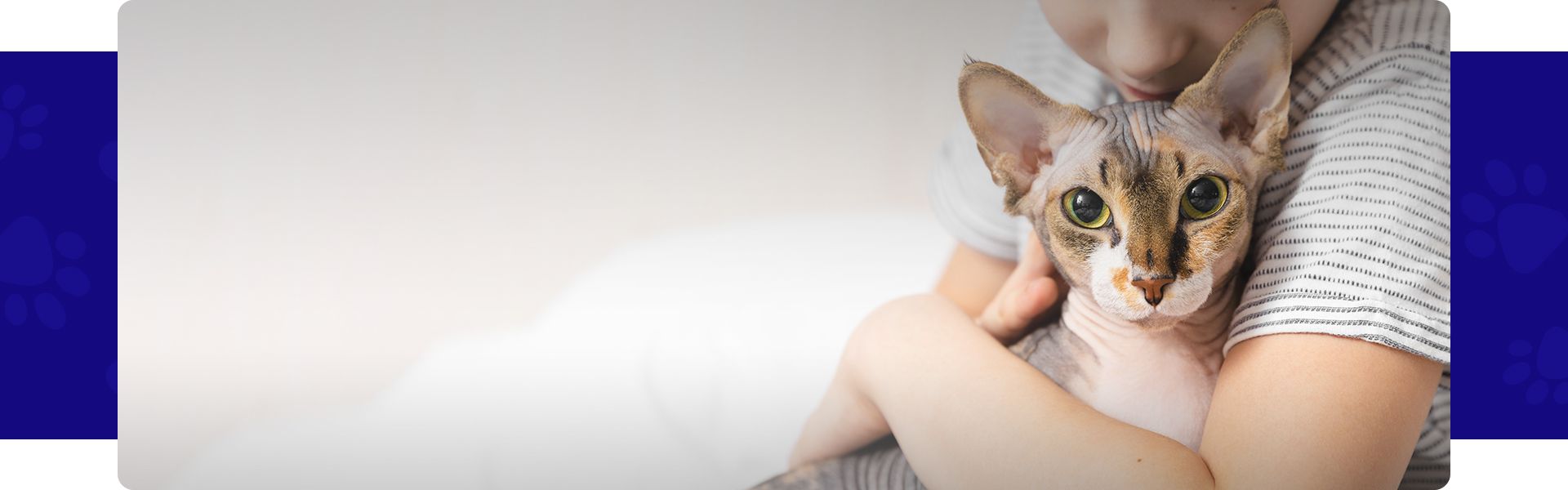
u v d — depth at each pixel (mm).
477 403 946
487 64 937
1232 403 799
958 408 845
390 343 950
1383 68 829
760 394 923
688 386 933
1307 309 792
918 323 879
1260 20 802
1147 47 817
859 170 913
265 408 956
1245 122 818
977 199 879
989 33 894
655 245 936
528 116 938
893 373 871
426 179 944
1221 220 807
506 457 946
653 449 938
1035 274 865
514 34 935
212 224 952
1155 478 799
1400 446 788
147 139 951
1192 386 826
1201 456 809
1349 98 824
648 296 937
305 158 946
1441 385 895
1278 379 789
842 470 904
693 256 932
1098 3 828
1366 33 836
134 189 954
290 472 955
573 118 936
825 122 916
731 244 929
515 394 944
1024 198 843
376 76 941
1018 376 846
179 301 957
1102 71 851
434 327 948
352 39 940
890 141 908
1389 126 817
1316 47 835
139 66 947
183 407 958
